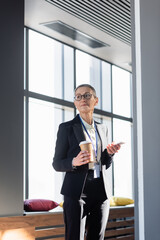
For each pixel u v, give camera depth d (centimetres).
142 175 169
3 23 404
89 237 277
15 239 393
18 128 407
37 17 560
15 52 414
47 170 652
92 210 274
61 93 676
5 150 390
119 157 823
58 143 279
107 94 785
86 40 654
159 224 163
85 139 275
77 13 536
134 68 176
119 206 586
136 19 176
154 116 168
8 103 398
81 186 264
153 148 167
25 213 418
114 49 698
